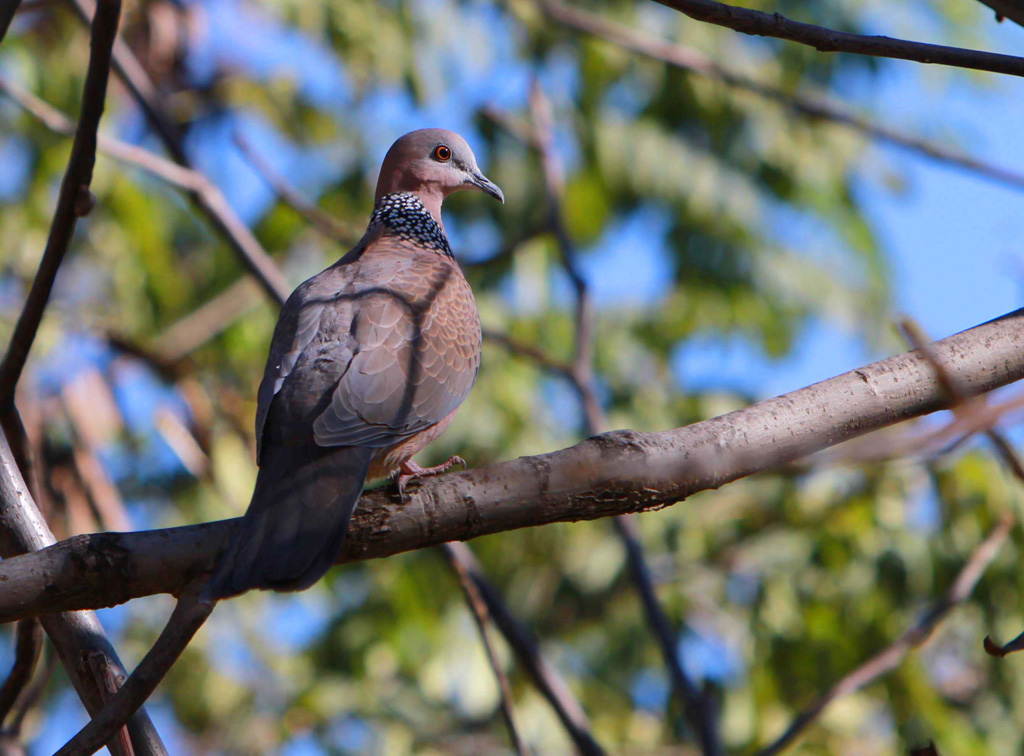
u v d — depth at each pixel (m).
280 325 6.91
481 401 12.87
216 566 5.18
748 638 11.33
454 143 8.94
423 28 14.05
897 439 3.86
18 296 13.35
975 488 10.74
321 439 5.97
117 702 4.96
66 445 10.75
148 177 13.36
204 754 12.96
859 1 14.86
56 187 13.09
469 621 12.80
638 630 13.15
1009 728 11.05
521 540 13.79
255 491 5.64
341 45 13.72
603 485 5.42
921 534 11.09
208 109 14.62
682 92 14.38
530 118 14.16
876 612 10.98
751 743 11.02
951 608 7.77
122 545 5.09
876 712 12.07
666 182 14.34
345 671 13.09
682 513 12.75
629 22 14.22
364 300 6.88
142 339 12.79
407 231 8.22
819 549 11.38
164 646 5.01
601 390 14.03
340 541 5.26
